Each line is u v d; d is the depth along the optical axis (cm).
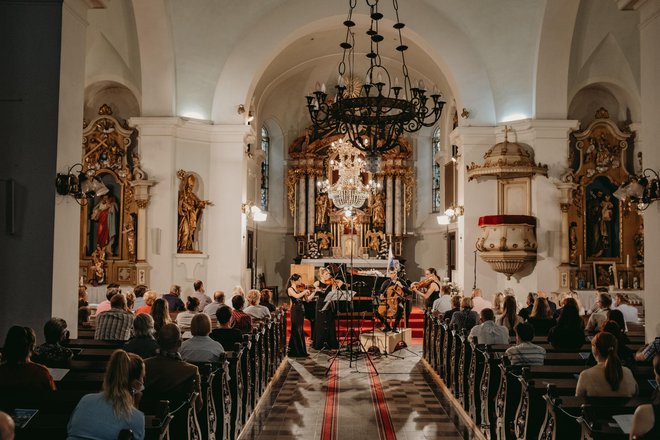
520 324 623
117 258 1606
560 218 1512
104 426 356
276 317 1075
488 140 1582
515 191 1544
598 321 855
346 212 1750
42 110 766
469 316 920
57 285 766
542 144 1516
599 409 411
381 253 2197
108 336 752
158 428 381
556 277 1505
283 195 2303
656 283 741
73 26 804
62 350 574
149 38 1493
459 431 732
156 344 586
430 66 1945
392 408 840
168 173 1541
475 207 1570
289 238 2305
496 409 638
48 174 761
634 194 737
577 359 638
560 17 1445
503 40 1543
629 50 1554
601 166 1608
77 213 825
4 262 755
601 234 1598
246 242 1688
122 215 1612
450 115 1995
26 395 425
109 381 365
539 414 519
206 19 1553
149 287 1542
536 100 1526
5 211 759
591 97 1664
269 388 960
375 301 1323
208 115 1608
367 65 2128
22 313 750
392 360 1216
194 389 480
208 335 695
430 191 2267
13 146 764
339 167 1733
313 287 1332
